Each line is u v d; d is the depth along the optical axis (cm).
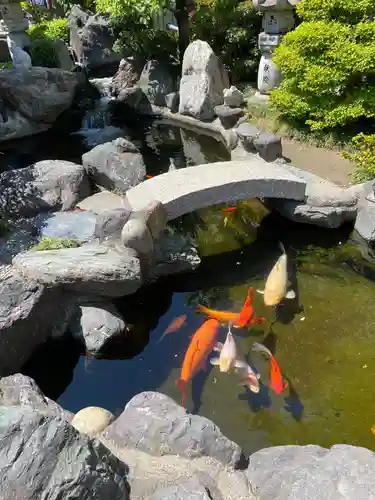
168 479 190
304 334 302
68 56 772
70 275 292
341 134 491
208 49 615
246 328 305
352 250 379
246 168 417
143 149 589
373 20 463
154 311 330
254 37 679
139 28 668
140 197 380
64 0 895
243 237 405
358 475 173
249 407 256
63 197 426
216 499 183
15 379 244
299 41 470
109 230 337
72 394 273
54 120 671
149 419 210
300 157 477
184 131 639
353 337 299
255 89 650
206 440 201
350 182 422
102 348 291
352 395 263
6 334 266
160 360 291
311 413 253
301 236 400
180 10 670
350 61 447
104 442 211
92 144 611
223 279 357
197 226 421
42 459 162
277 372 263
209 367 277
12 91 627
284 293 317
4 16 711
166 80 677
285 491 178
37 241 367
